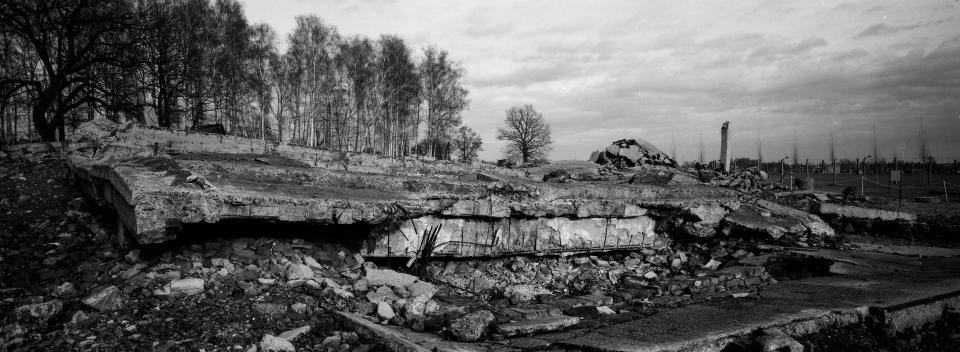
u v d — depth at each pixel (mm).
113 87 21312
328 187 8672
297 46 30094
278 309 5250
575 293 8148
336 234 7715
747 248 11195
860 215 13977
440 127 36844
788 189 19359
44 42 19531
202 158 11000
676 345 4605
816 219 13023
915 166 32625
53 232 6965
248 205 6348
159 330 4578
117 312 4867
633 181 16609
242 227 6777
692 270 9977
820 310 5934
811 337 5449
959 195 19328
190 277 5664
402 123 37312
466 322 4891
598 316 6086
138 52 20656
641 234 11102
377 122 37312
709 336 4922
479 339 4883
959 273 8367
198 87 26078
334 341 4617
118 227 6844
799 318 5617
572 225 10055
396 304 6020
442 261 8734
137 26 20484
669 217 11469
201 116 26578
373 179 9508
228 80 28016
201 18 25875
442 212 8375
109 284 5418
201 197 6016
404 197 8336
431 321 5387
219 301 5273
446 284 7898
